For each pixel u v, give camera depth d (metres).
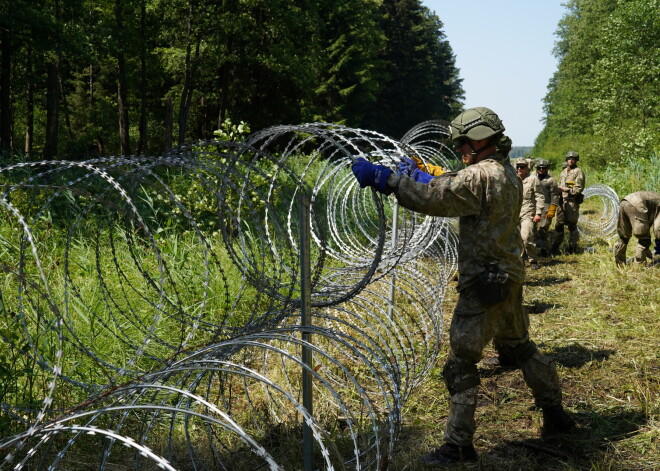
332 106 41.94
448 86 70.31
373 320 5.80
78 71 35.88
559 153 52.44
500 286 3.28
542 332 6.07
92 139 32.91
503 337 3.70
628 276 8.22
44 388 3.97
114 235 7.08
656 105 28.00
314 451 3.62
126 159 2.80
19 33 19.06
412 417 4.16
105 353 4.62
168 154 3.08
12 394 3.75
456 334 3.37
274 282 3.43
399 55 57.84
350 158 3.07
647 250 8.53
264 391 4.45
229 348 3.13
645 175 18.98
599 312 6.69
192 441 3.78
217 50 26.70
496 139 3.38
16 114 31.12
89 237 7.03
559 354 5.41
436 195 3.11
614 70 28.28
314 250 6.98
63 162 2.47
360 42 43.16
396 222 5.12
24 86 25.84
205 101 32.84
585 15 53.69
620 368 5.00
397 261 3.89
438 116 62.28
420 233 4.40
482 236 3.27
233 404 4.30
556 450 3.62
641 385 4.61
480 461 3.41
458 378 3.44
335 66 40.97
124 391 2.18
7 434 3.39
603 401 4.36
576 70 51.34
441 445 3.71
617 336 5.78
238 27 26.31
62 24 19.61
